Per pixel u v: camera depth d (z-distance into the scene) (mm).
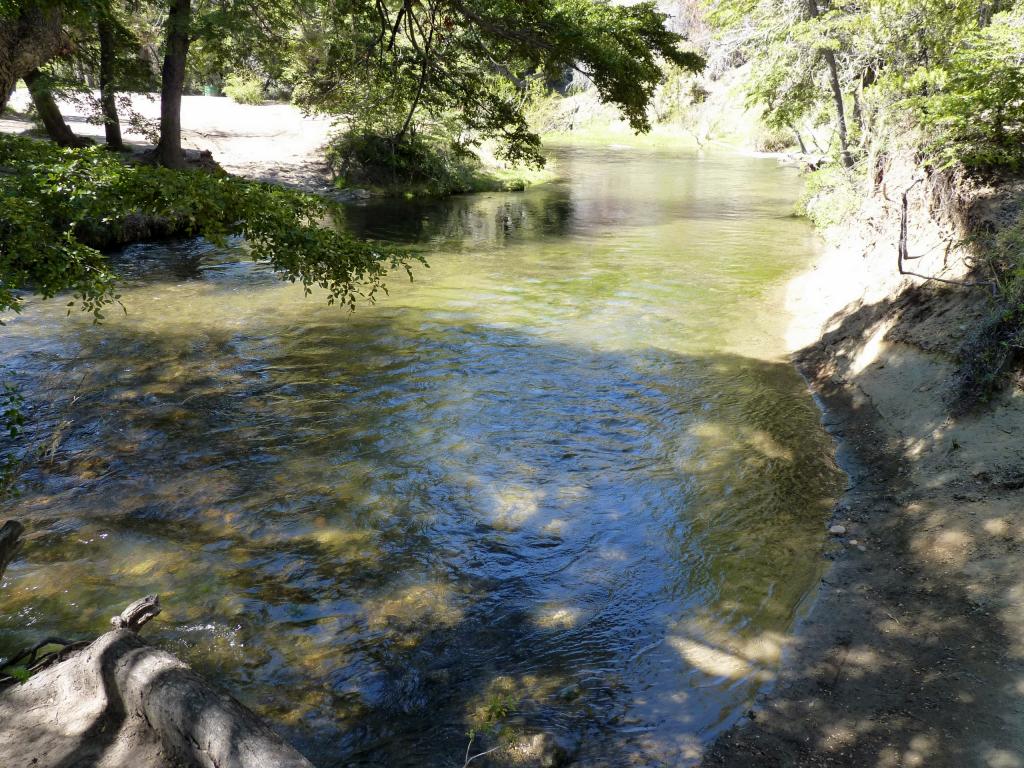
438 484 6934
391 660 4762
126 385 9055
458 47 12758
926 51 15789
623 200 26453
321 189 25141
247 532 6121
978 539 5359
